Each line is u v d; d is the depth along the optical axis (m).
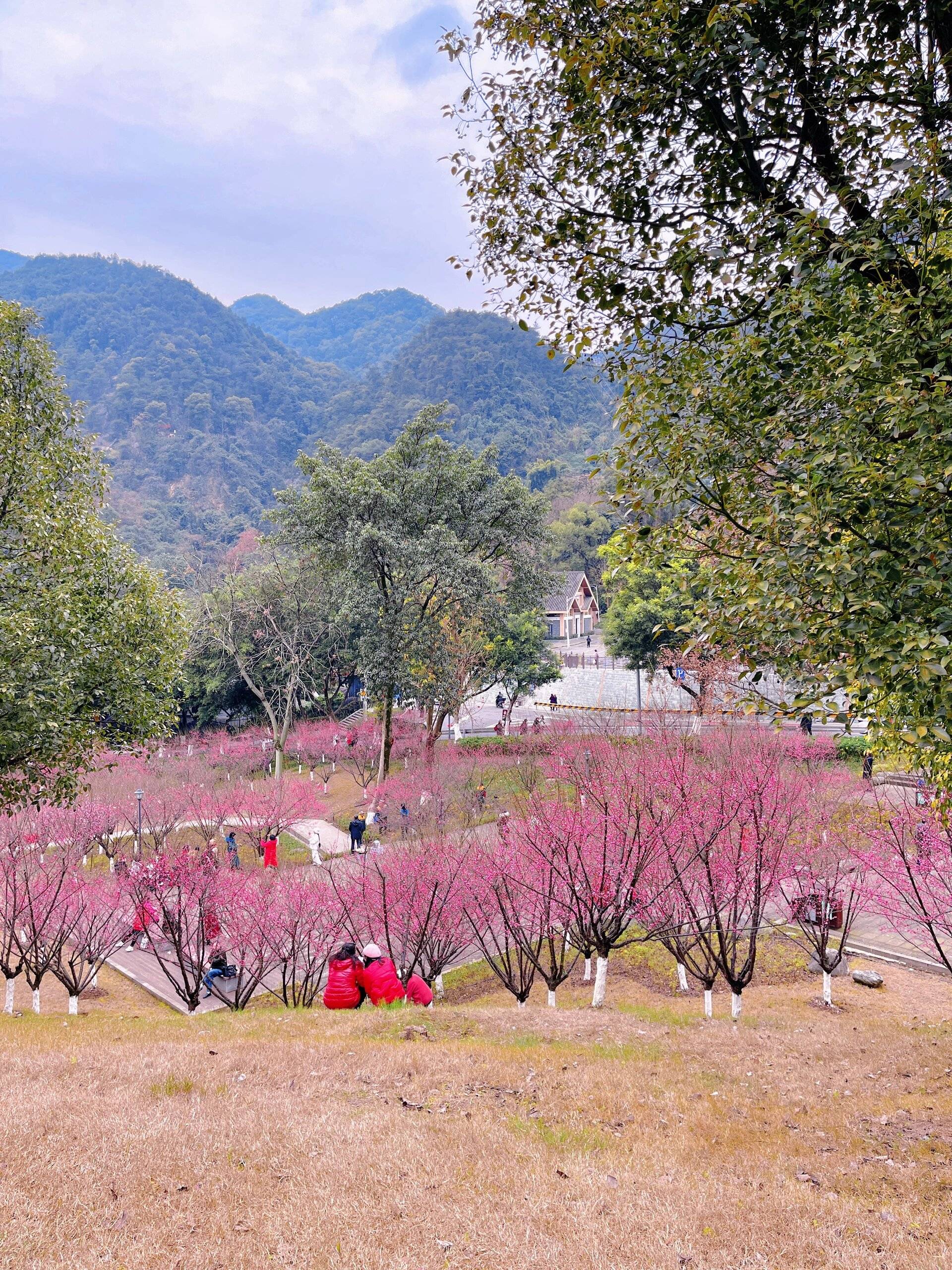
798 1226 5.41
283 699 47.19
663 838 12.15
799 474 5.94
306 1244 5.08
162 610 16.62
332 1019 11.55
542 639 45.59
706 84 6.91
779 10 6.53
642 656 36.56
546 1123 7.30
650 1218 5.50
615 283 7.87
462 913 14.38
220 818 26.16
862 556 5.38
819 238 6.32
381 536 28.23
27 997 16.08
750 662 6.78
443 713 32.22
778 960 15.09
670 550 7.43
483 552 34.06
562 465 148.88
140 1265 4.78
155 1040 10.74
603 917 12.64
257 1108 7.36
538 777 25.56
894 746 8.34
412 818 25.03
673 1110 7.70
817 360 6.22
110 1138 6.42
